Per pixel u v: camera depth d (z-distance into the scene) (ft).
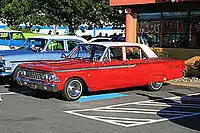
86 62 36.42
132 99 36.94
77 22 95.71
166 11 63.98
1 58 41.14
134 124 26.68
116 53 38.24
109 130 24.91
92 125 26.17
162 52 59.41
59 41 46.44
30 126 25.54
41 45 45.93
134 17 68.64
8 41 77.71
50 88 34.01
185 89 44.27
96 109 31.76
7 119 27.43
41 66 35.22
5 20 111.86
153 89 42.06
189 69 52.42
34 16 94.99
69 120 27.55
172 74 42.01
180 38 62.59
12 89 42.37
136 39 69.00
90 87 36.04
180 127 26.12
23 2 96.07
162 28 65.16
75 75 34.91
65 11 90.17
